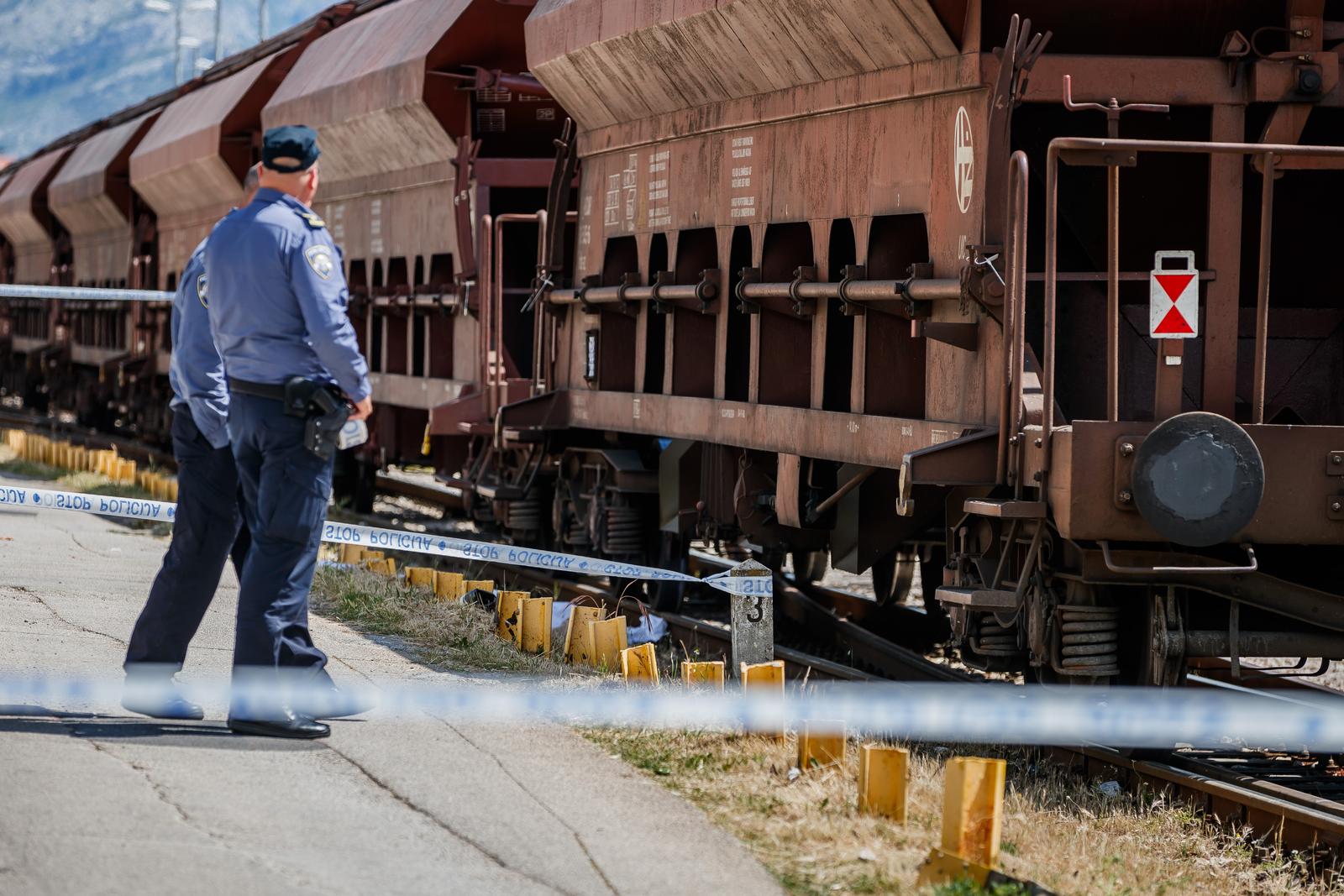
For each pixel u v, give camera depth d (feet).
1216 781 40.98
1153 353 51.03
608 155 74.38
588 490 79.97
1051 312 42.24
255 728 35.55
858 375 53.36
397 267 104.94
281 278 35.01
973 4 45.55
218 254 35.24
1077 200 50.39
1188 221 50.70
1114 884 32.91
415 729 37.40
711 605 77.77
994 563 48.44
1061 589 45.44
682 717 39.99
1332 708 46.98
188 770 32.22
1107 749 43.86
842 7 50.11
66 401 202.49
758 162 59.82
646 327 70.85
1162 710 43.50
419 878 26.89
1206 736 44.16
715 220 63.26
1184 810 40.24
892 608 70.33
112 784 30.66
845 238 55.72
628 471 74.38
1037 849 34.06
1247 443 40.60
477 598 59.98
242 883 25.79
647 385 71.36
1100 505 41.22
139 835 27.73
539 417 78.84
